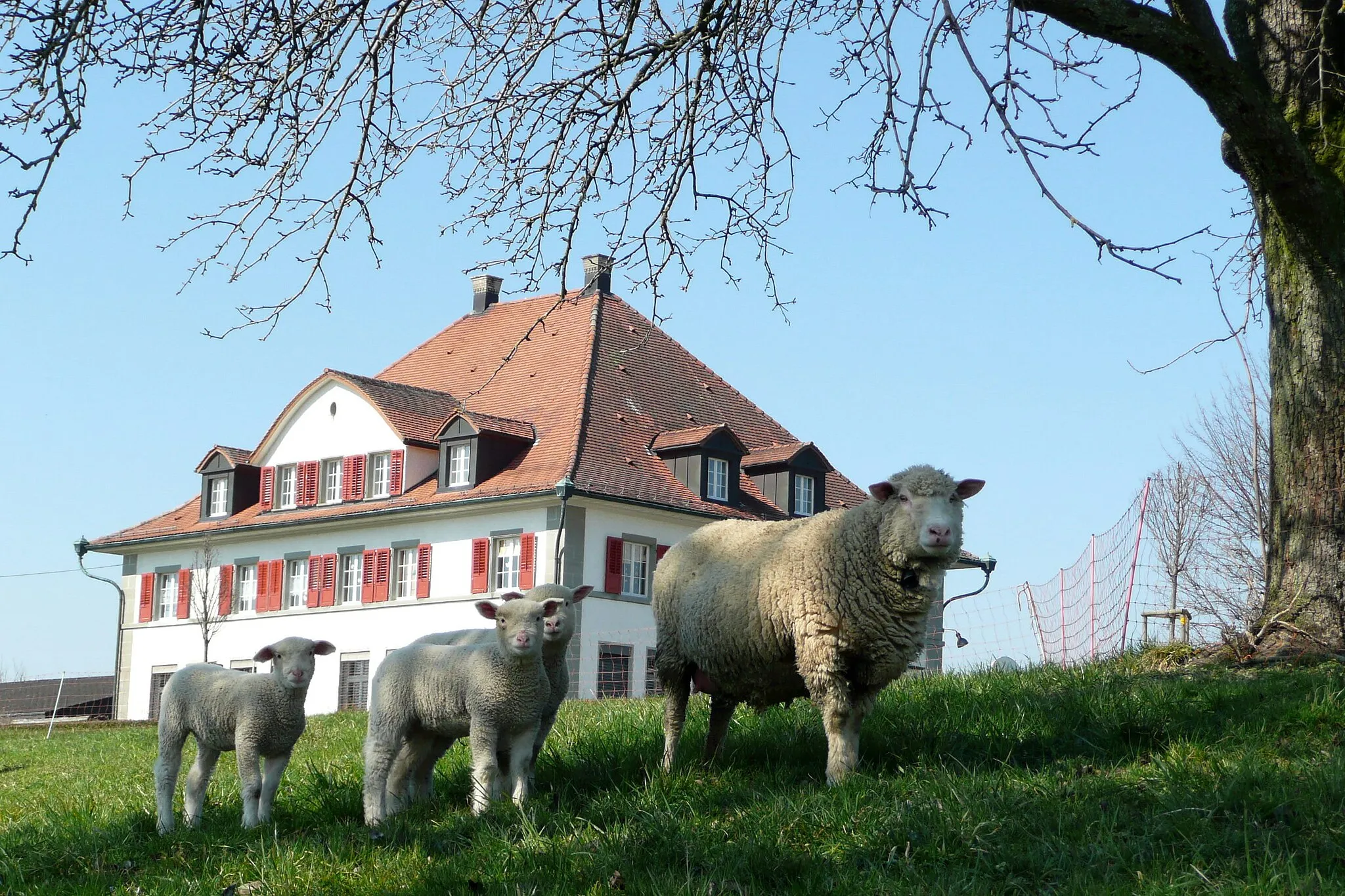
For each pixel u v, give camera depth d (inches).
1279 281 478.9
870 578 355.6
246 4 395.5
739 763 385.7
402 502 1697.8
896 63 423.5
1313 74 471.2
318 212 403.9
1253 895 235.0
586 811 331.9
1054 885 257.1
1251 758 311.3
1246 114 421.7
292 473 1844.2
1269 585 478.6
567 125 445.1
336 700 1729.8
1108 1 407.2
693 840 297.4
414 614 1673.2
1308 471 464.4
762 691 384.5
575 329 1861.5
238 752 380.5
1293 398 470.0
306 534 1798.7
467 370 1924.2
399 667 369.7
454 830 331.9
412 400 1790.1
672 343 1934.1
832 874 270.7
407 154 424.8
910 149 370.3
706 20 438.3
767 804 321.1
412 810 365.4
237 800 422.0
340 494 1784.0
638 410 1753.2
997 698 414.9
